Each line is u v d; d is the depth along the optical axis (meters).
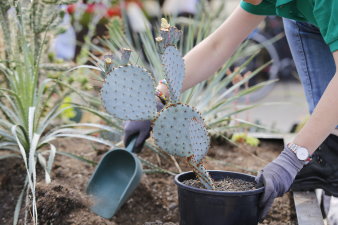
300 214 2.02
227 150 2.56
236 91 2.68
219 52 2.00
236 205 1.71
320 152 2.09
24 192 2.08
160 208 2.12
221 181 1.86
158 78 2.46
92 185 2.05
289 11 1.78
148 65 2.73
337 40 1.68
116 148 2.06
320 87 2.11
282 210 2.13
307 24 2.07
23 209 2.01
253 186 1.82
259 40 5.02
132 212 2.06
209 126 2.44
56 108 2.23
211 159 2.38
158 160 2.38
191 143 1.71
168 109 1.68
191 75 1.99
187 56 2.01
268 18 5.15
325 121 1.71
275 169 1.75
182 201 1.78
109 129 2.19
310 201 2.11
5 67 2.16
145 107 1.69
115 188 2.05
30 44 2.22
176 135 1.70
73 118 2.66
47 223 1.92
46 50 2.49
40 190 1.96
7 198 2.09
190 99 2.45
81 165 2.29
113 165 2.08
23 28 2.13
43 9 2.20
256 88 2.47
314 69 2.11
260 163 2.45
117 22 2.66
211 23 2.75
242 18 1.97
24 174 2.16
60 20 2.28
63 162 2.29
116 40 2.50
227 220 1.72
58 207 1.93
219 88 2.56
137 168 2.01
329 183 2.10
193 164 1.73
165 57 1.66
